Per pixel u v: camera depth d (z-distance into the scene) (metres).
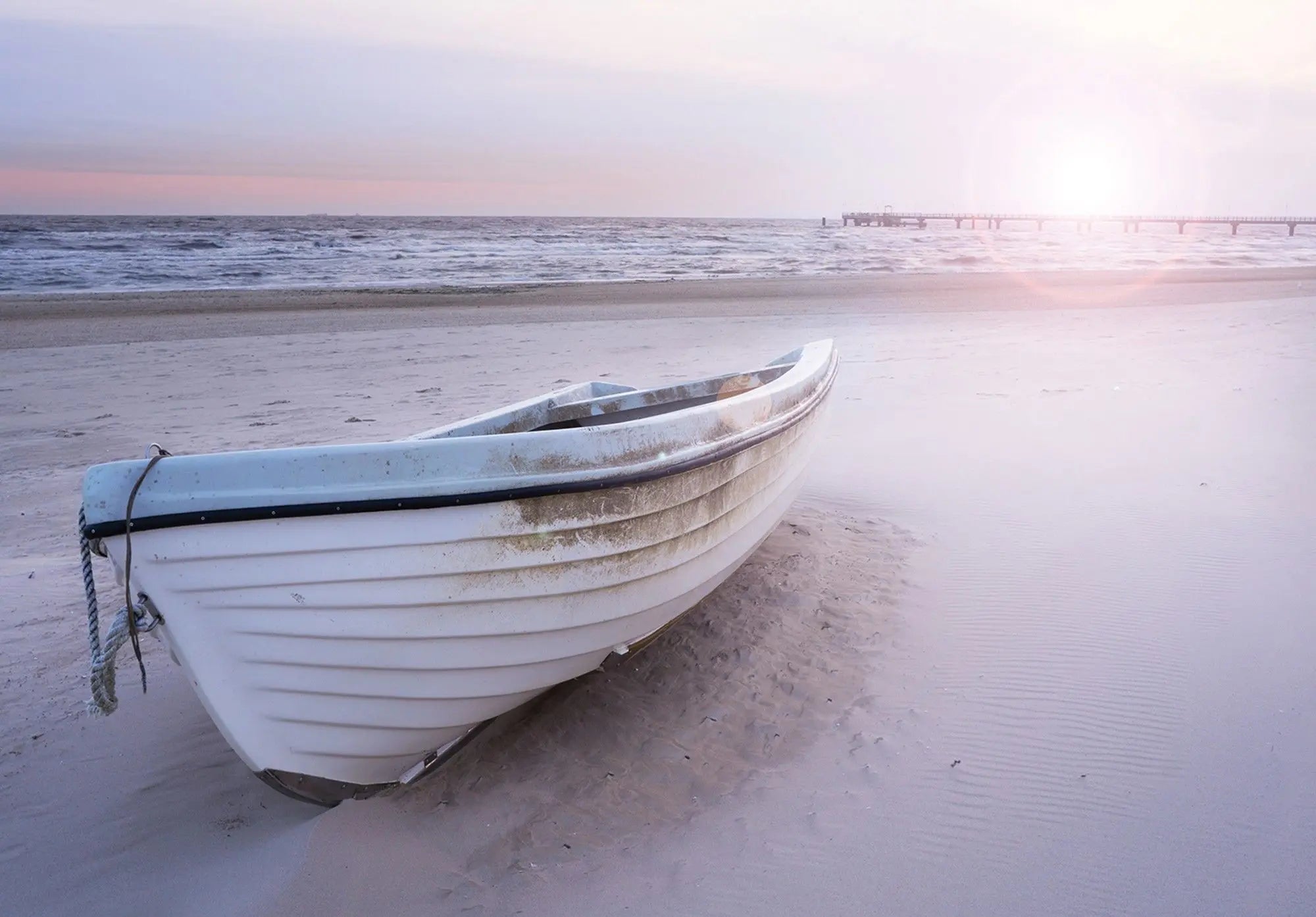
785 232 103.19
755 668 4.17
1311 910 2.53
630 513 3.36
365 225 114.44
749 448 4.13
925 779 3.24
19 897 2.85
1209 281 30.19
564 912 2.73
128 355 14.85
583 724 3.80
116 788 3.45
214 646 2.87
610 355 14.28
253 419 9.95
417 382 12.12
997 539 5.52
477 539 2.97
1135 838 2.86
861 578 5.10
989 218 144.25
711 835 3.05
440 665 3.12
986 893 2.68
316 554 2.81
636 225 146.38
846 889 2.74
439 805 3.30
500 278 33.75
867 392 10.35
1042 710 3.62
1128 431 7.89
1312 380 9.90
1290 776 3.09
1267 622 4.20
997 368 11.73
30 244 49.59
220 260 41.38
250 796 3.42
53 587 5.45
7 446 9.01
